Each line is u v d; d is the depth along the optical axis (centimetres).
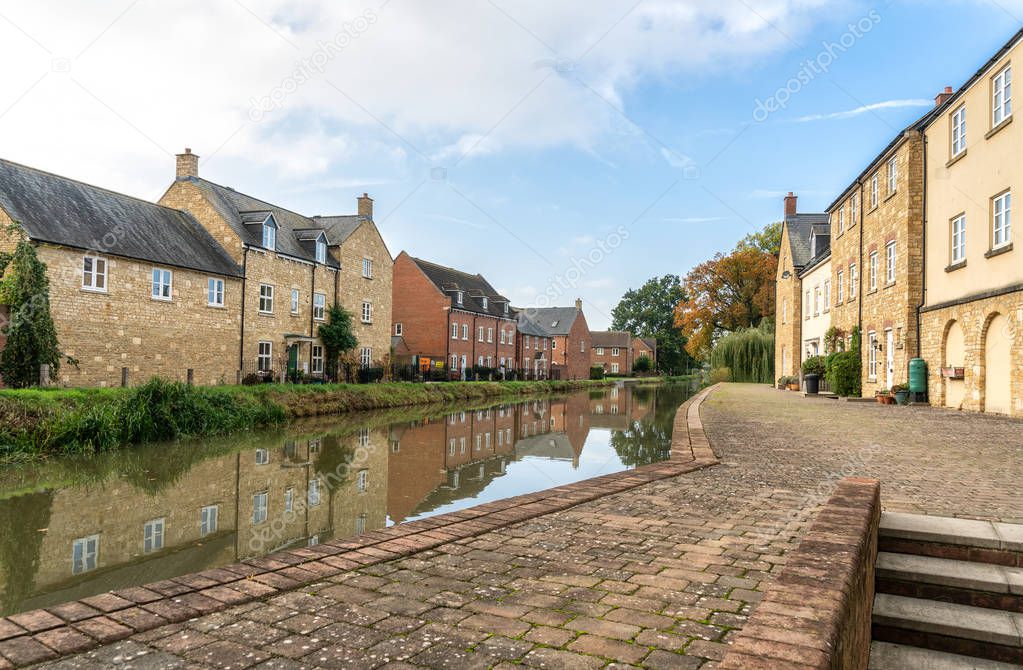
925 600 434
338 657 300
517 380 5172
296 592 389
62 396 1548
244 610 359
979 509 584
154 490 1066
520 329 6159
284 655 302
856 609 291
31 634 321
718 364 4934
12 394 1447
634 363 9738
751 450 1009
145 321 2253
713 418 1552
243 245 2723
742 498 666
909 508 588
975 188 1617
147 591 383
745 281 5425
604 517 584
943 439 1116
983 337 1574
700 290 5522
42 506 948
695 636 322
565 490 693
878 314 2217
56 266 1952
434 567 438
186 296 2431
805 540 338
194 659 298
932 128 1862
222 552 723
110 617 343
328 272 3381
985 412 1580
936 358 1814
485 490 1081
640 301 10756
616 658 297
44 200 2069
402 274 4953
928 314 1862
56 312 1948
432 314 4850
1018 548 449
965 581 425
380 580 411
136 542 763
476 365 5178
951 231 1755
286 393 2353
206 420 1795
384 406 2842
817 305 3262
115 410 1576
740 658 197
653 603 369
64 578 634
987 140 1560
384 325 3953
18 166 2094
